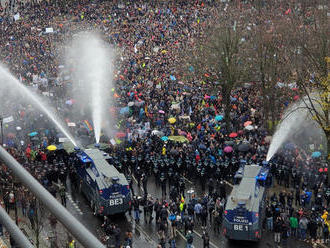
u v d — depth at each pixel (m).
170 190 43.12
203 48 74.50
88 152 42.44
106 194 37.56
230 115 61.28
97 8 111.88
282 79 57.75
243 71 58.53
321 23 51.41
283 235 34.66
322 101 43.19
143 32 99.00
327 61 42.00
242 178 36.38
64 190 41.06
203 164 45.50
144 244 35.62
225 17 85.50
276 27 61.94
